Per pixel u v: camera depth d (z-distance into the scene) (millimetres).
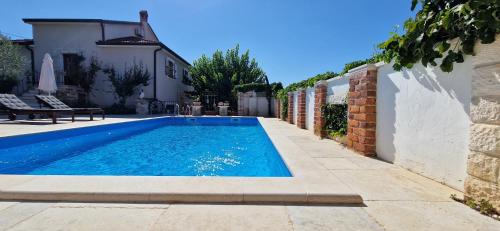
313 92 7109
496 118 1835
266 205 2113
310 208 2057
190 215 1913
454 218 1832
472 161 2039
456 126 2371
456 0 2074
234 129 10438
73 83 15922
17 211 1956
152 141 7293
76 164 4680
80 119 10273
